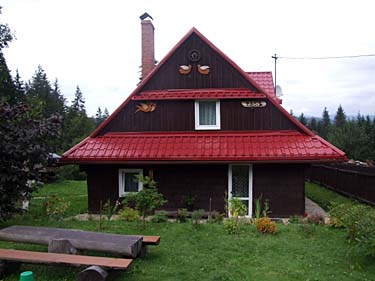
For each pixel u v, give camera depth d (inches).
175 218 513.7
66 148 1290.6
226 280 249.4
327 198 710.5
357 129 1320.1
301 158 526.9
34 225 402.0
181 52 615.8
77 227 394.0
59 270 260.5
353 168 670.5
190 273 259.9
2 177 378.9
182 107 603.5
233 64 604.7
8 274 251.4
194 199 570.6
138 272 260.2
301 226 392.2
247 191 567.5
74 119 1710.1
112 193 585.9
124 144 586.2
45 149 407.2
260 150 545.3
